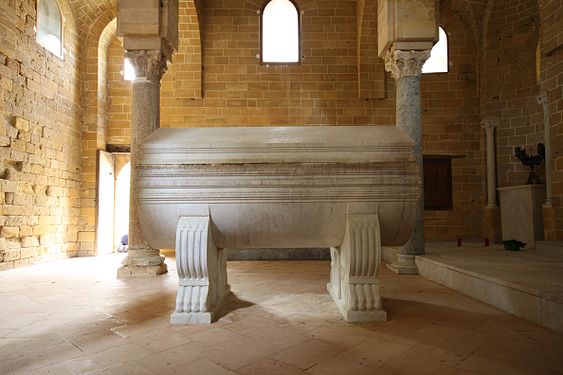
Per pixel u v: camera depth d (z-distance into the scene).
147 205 3.19
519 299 3.38
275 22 10.27
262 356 2.48
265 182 3.16
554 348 2.61
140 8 5.70
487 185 9.83
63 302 4.01
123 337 2.86
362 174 3.20
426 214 10.09
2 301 4.06
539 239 7.36
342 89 10.16
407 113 5.84
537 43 9.18
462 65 10.20
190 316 3.20
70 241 8.66
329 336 2.86
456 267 4.54
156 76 5.95
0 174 6.43
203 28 10.09
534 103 9.20
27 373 2.24
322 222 3.30
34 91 7.34
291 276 5.61
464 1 9.90
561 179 6.05
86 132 9.25
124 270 5.66
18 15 6.85
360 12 9.73
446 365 2.33
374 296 3.28
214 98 10.09
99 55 9.42
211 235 3.32
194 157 3.18
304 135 3.34
